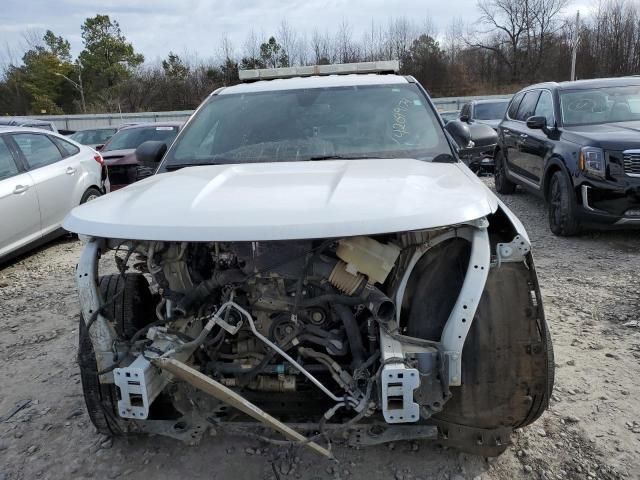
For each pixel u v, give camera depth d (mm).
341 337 2398
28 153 6871
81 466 2766
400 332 2424
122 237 2172
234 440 2904
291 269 2342
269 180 2596
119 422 2607
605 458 2654
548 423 2930
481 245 2250
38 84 64312
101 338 2393
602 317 4250
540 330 2318
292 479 2602
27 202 6535
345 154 3215
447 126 3711
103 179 8297
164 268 2477
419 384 2121
